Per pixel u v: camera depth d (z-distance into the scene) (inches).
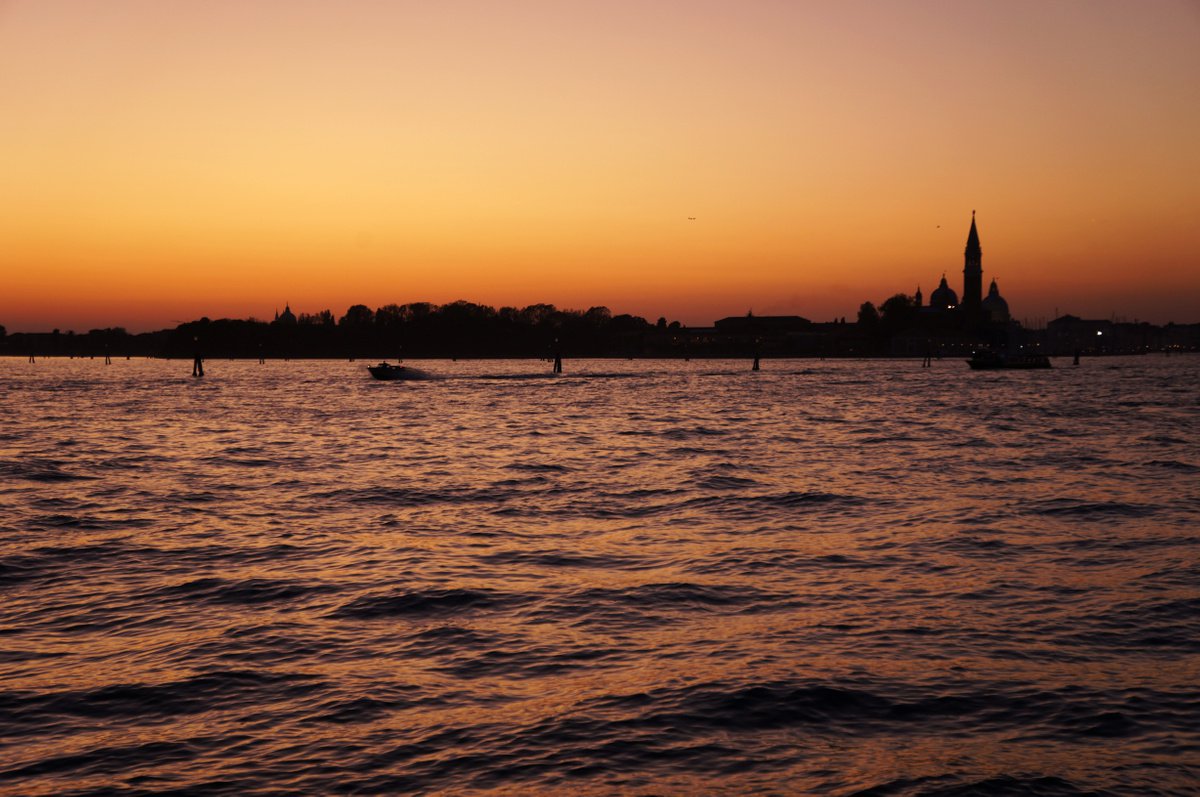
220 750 542.9
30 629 781.3
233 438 2797.7
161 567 1011.3
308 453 2326.5
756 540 1158.3
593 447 2450.8
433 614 822.5
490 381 7534.5
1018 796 486.3
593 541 1161.4
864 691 627.2
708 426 3206.2
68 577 965.2
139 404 4771.2
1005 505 1423.5
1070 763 522.9
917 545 1117.7
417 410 4217.5
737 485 1667.1
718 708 599.5
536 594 890.7
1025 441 2583.7
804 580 943.7
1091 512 1352.1
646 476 1813.5
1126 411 3976.4
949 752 537.6
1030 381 7519.7
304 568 1005.2
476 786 497.4
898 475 1812.3
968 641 736.3
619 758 530.3
